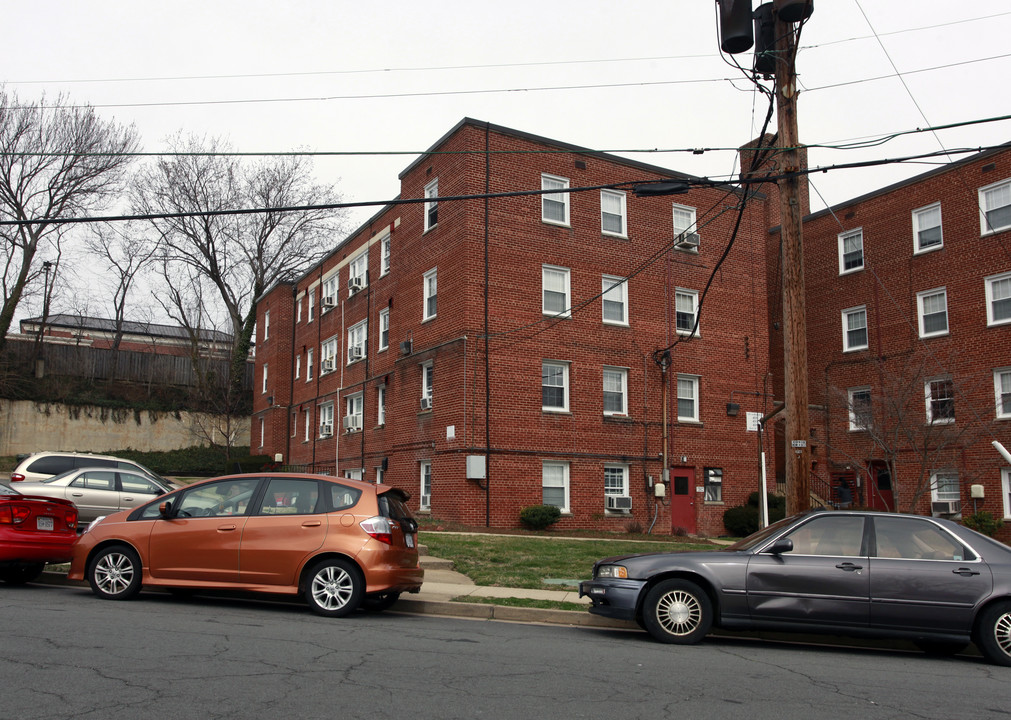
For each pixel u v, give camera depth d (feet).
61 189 136.05
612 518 85.71
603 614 31.83
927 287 97.91
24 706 19.19
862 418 80.23
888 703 22.77
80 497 57.11
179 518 35.55
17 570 42.32
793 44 47.93
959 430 89.04
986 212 92.73
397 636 29.71
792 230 46.98
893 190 102.89
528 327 83.92
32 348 146.10
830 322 108.78
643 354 90.58
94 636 27.04
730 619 30.60
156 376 159.63
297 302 138.41
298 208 46.32
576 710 20.65
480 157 83.97
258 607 35.68
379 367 100.37
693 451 91.76
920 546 30.76
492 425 80.64
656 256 92.99
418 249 91.91
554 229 86.99
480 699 21.26
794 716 21.03
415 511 87.04
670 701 22.03
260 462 130.62
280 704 20.04
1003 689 25.16
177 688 21.13
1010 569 29.86
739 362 96.78
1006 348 89.35
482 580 44.37
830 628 30.17
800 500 44.65
